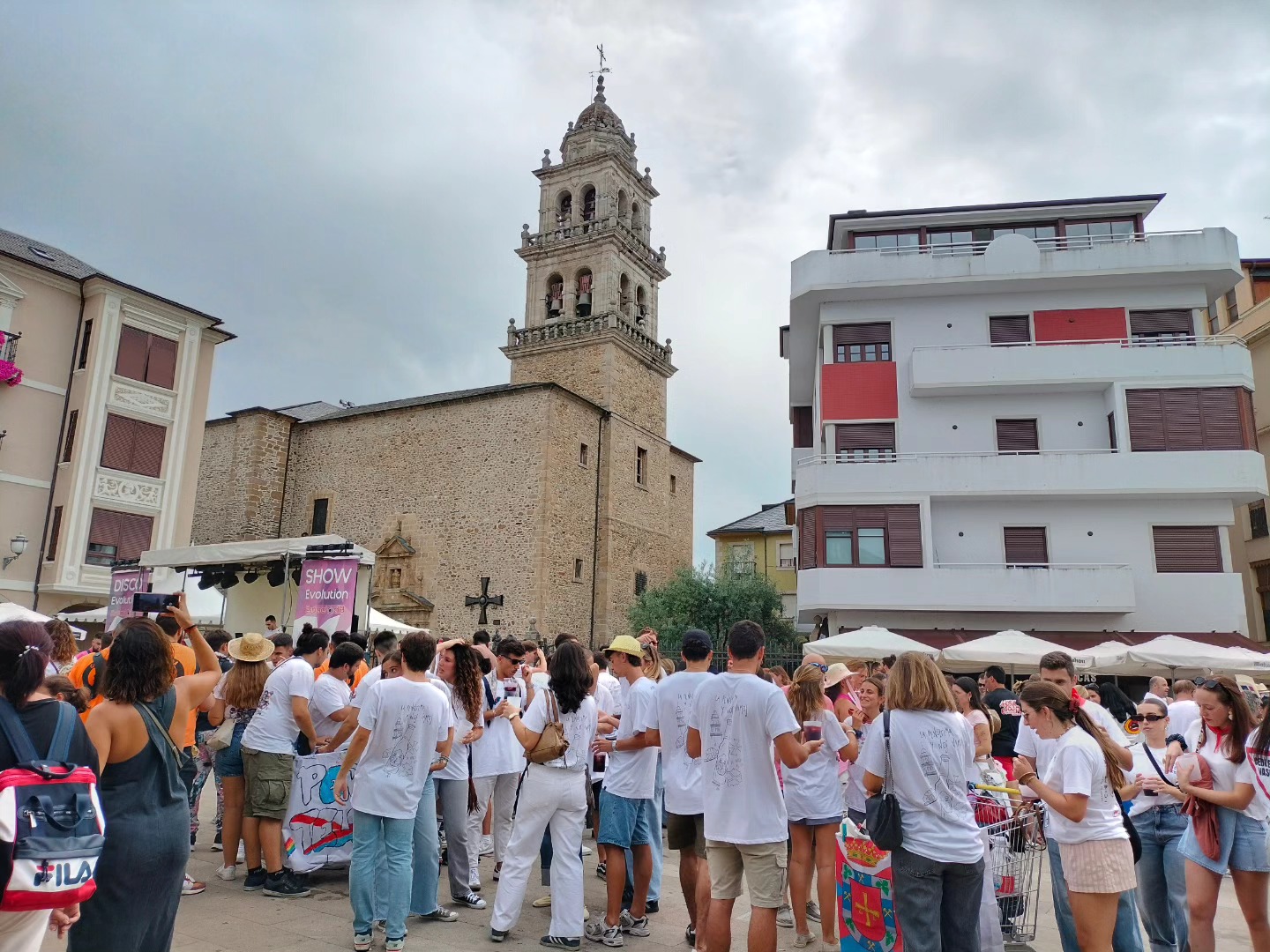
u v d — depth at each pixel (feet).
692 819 20.30
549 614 104.88
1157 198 82.48
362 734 19.70
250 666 24.66
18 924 10.67
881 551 77.97
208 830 32.24
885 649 55.98
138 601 15.97
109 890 12.87
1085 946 15.65
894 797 14.83
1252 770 17.06
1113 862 15.65
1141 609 75.31
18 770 10.64
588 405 116.26
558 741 20.30
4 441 80.07
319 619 47.75
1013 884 20.62
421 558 113.91
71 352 85.81
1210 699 17.95
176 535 89.92
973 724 23.90
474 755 25.90
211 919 21.04
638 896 21.88
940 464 78.59
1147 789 19.39
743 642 17.75
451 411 116.57
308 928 20.75
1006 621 76.59
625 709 21.53
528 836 20.63
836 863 19.19
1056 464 77.15
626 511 121.29
